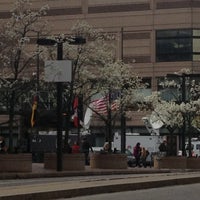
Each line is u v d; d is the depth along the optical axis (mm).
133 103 39844
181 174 24469
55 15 78500
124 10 77312
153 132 51969
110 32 77312
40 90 32875
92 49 35094
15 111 35812
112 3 77625
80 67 34781
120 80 36750
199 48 75188
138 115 71688
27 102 33062
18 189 14930
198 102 38688
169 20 76000
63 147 34719
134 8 77125
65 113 35812
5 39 29391
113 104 38688
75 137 50062
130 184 16922
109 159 33094
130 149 51062
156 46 76062
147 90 74938
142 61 76312
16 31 30062
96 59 35562
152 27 76438
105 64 35969
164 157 35562
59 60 29359
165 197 15531
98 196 15164
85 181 18906
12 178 25266
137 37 76750
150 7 76750
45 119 39250
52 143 48031
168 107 39031
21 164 27234
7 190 14531
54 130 50812
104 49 37188
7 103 30078
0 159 27109
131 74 41781
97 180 19406
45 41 29922
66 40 31016
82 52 34750
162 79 74312
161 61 75750
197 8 75750
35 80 30312
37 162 46406
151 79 75625
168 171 32219
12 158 27172
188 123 41469
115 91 38062
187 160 36094
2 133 69375
